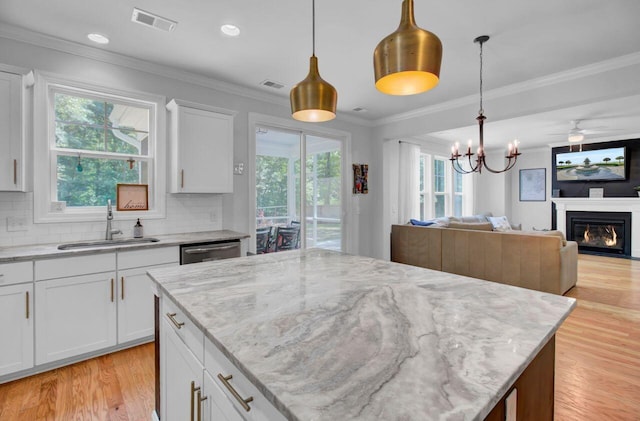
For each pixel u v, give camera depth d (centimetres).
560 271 377
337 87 368
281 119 409
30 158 247
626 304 367
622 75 290
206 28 244
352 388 64
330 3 214
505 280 416
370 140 525
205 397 104
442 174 712
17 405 188
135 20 232
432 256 487
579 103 321
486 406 58
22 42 246
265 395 65
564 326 308
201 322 98
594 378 222
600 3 212
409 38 93
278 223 421
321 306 112
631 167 643
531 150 796
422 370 71
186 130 299
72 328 227
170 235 309
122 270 246
